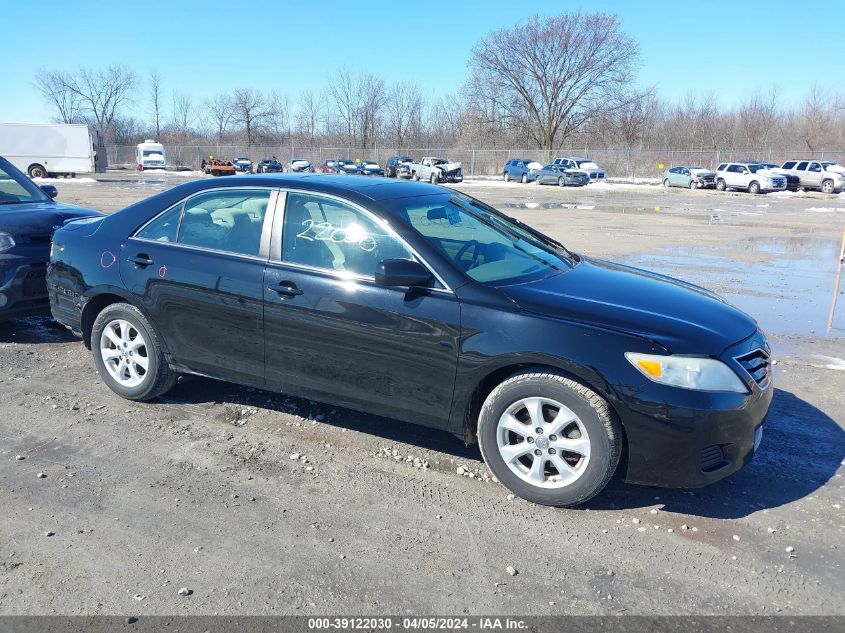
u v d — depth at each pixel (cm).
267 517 340
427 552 314
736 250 1327
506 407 356
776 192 3666
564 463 349
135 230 468
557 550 318
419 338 367
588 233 1596
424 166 4516
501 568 304
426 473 390
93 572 294
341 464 398
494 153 5606
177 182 3862
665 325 341
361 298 381
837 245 1424
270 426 447
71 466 388
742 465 345
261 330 414
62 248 498
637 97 6016
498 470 365
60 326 676
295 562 304
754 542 326
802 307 827
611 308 352
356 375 392
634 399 326
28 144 3975
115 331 479
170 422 450
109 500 353
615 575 300
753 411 338
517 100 6066
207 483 373
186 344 446
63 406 472
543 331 342
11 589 282
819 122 6194
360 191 410
